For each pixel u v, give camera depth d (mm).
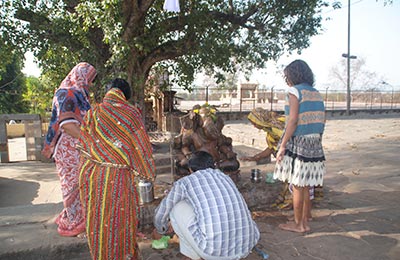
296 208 3549
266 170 5375
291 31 9406
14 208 3854
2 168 8836
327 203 4539
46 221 3486
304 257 3092
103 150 2420
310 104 3299
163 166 7281
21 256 2924
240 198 2566
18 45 8641
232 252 2422
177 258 3088
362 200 4680
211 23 8727
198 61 9922
